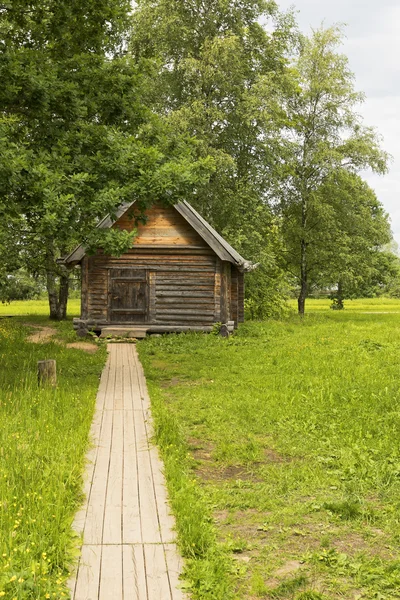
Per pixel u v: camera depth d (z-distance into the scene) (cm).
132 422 1022
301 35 3722
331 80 3828
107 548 560
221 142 3416
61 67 1638
